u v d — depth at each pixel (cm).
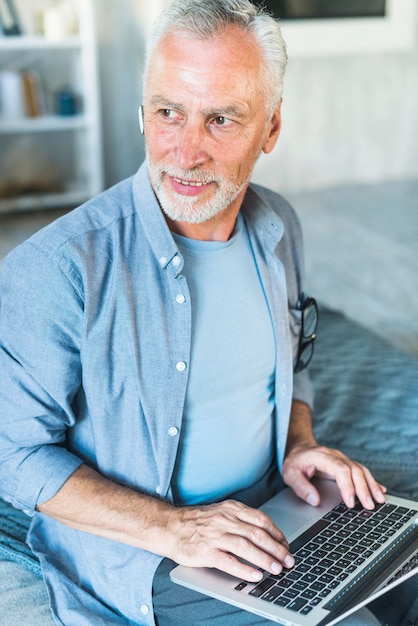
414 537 137
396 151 596
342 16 532
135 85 521
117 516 131
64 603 137
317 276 408
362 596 122
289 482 152
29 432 132
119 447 136
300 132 564
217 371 139
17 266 129
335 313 273
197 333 137
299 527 140
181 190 127
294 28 521
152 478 136
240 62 123
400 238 467
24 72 498
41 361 129
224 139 125
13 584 147
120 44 512
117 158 534
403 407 211
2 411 132
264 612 118
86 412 139
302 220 500
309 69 553
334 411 208
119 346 130
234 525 127
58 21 472
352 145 582
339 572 126
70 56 505
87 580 142
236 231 145
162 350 132
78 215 132
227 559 124
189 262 138
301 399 170
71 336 130
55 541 149
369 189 571
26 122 473
